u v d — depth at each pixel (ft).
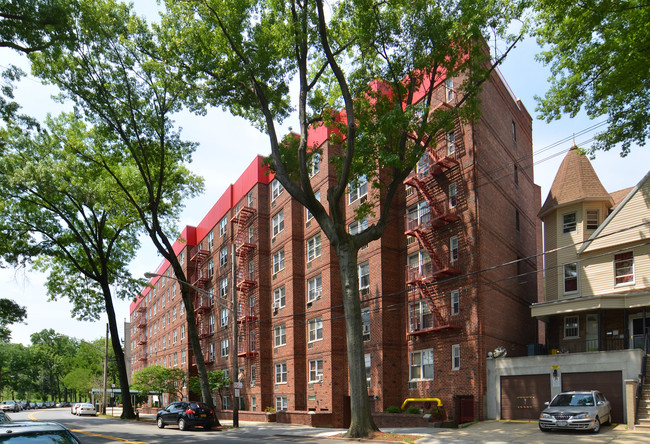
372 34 63.26
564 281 90.53
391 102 66.74
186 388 176.96
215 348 162.50
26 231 126.72
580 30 57.52
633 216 81.97
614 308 80.43
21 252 123.44
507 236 96.48
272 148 68.80
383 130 61.98
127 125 97.71
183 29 75.51
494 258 89.71
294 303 118.73
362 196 107.45
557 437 57.77
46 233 128.26
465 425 75.72
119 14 88.07
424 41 62.54
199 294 179.93
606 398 69.77
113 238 137.18
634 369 67.87
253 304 134.82
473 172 87.40
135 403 234.79
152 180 116.26
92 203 117.50
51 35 60.95
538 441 55.01
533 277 108.27
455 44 63.52
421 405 90.43
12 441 25.88
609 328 84.43
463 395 83.25
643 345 79.66
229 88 75.51
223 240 162.81
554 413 61.72
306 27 63.93
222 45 71.72
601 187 90.07
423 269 96.07
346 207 112.37
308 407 112.06
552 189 95.91
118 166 119.75
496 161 95.55
